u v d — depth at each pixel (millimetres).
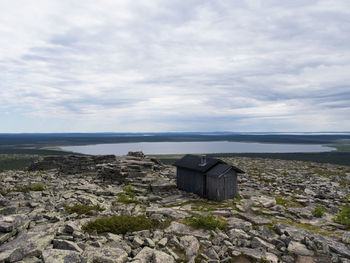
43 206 14531
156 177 26500
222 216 14758
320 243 10242
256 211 15789
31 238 9039
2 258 7418
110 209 14742
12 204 14469
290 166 50031
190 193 20938
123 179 24688
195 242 10141
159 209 15094
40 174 32375
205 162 20516
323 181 30484
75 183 23641
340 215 14953
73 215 12641
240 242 10508
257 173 36812
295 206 17969
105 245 9164
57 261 7383
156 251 8836
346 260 8953
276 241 10664
